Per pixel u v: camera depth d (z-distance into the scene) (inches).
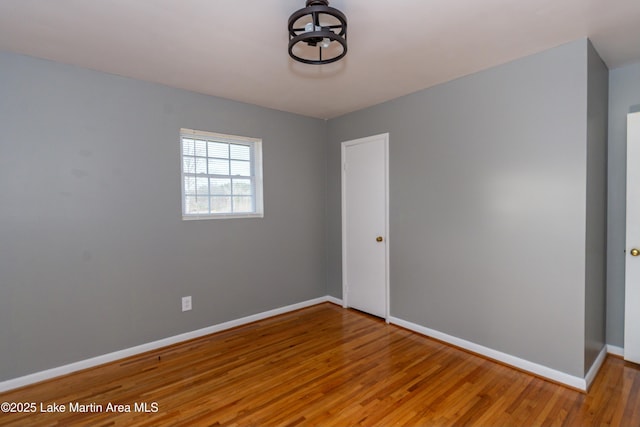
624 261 104.8
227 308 134.6
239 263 137.9
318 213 165.8
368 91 125.6
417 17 75.3
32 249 94.5
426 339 123.2
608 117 106.3
